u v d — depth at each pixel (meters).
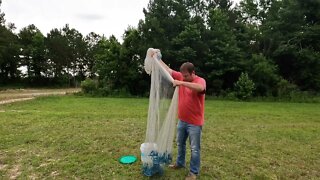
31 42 56.25
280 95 29.17
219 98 28.75
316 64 32.59
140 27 32.31
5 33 47.91
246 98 28.31
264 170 5.86
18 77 53.94
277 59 34.03
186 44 31.77
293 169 6.00
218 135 8.84
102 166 5.70
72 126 9.30
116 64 30.94
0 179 5.13
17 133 8.21
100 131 8.66
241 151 7.11
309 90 32.31
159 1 33.50
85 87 29.72
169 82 4.92
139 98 27.39
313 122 12.59
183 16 33.41
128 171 5.47
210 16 34.78
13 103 18.27
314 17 34.66
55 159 6.11
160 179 5.10
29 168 5.62
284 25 34.91
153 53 5.02
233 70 31.05
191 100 4.82
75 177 5.23
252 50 36.12
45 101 20.30
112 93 29.80
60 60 57.62
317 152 7.33
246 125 10.94
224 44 31.77
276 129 10.20
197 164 5.01
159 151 4.98
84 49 63.69
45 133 8.21
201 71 31.95
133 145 7.18
